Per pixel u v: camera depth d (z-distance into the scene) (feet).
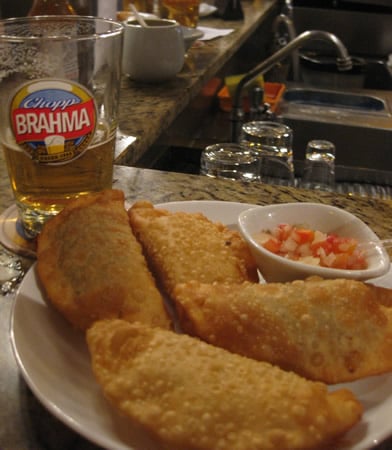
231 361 1.28
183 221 1.86
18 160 1.77
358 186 5.37
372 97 6.43
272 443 1.11
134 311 1.45
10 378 1.42
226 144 3.25
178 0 5.20
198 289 1.50
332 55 8.61
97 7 4.08
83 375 1.37
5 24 1.92
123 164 2.83
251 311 1.43
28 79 1.63
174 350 1.28
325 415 1.17
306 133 5.85
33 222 1.92
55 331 1.48
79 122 1.73
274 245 1.85
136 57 3.85
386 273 1.71
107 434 1.16
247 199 2.51
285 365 1.38
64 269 1.53
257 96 5.19
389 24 8.55
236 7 6.57
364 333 1.42
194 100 5.36
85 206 1.67
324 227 2.02
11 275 1.79
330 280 1.58
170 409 1.16
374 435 1.20
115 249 1.54
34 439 1.26
